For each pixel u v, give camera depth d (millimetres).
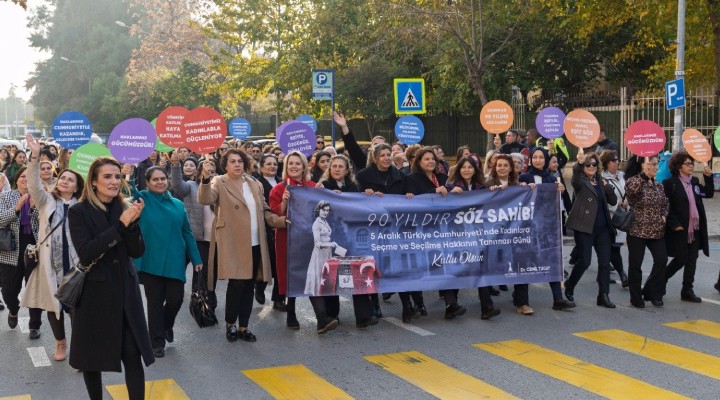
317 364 7660
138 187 15414
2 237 8938
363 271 9211
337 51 37250
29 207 9000
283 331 9102
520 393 6641
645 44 31047
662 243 10000
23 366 7738
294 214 9062
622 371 7270
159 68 59906
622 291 11180
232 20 43125
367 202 9281
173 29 58906
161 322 8023
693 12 23969
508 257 9766
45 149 14883
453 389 6777
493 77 31641
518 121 31297
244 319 8648
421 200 9477
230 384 7043
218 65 45875
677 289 11250
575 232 10109
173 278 8062
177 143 10656
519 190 9836
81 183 8086
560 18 29984
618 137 29109
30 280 7938
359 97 35844
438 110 35281
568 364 7516
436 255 9500
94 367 5547
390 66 35219
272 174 10281
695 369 7309
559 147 17516
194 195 10133
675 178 10250
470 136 36031
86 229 5574
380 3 29078
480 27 28453
